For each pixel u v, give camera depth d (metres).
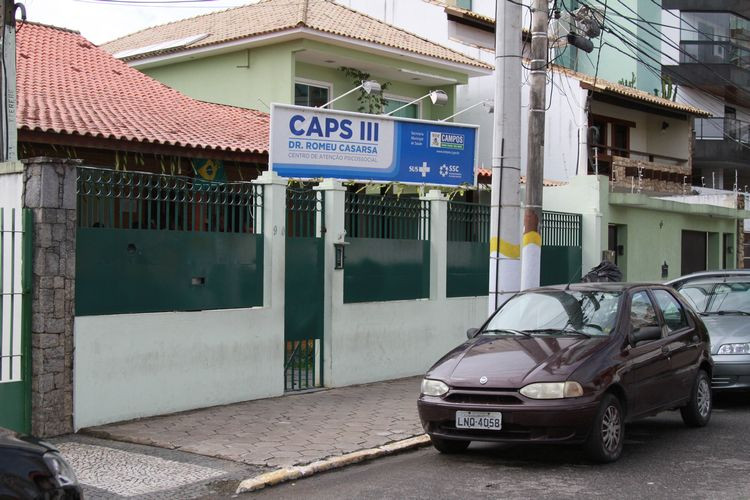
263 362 11.34
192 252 10.52
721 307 12.39
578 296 9.23
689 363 9.52
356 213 12.80
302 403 11.07
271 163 13.72
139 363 9.91
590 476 7.55
